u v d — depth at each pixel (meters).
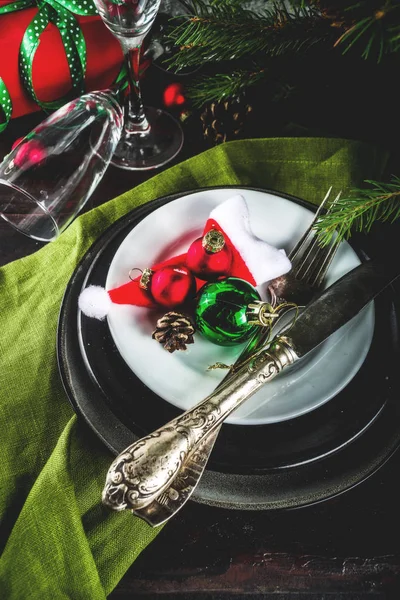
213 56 0.61
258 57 0.63
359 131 0.66
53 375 0.53
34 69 0.62
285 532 0.51
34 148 0.58
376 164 0.62
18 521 0.48
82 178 0.59
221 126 0.65
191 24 0.57
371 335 0.51
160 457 0.44
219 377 0.50
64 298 0.52
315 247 0.55
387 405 0.51
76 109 0.60
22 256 0.60
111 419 0.49
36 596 0.47
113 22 0.57
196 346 0.51
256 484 0.48
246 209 0.54
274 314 0.49
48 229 0.60
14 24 0.61
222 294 0.49
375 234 0.58
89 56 0.65
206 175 0.61
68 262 0.57
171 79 0.70
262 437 0.49
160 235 0.54
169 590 0.50
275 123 0.67
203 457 0.46
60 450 0.49
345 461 0.49
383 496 0.52
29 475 0.51
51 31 0.61
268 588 0.51
